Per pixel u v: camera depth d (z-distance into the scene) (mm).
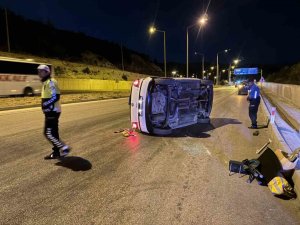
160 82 8516
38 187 4695
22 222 3625
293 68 72625
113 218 3760
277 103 21688
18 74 22641
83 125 10508
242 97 30547
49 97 5863
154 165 5945
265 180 4984
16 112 13977
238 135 9258
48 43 73125
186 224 3662
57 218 3734
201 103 11266
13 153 6613
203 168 5820
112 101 22109
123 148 7262
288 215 3965
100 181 5004
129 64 95625
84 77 55094
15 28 66812
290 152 5914
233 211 4031
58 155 6328
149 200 4301
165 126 8945
